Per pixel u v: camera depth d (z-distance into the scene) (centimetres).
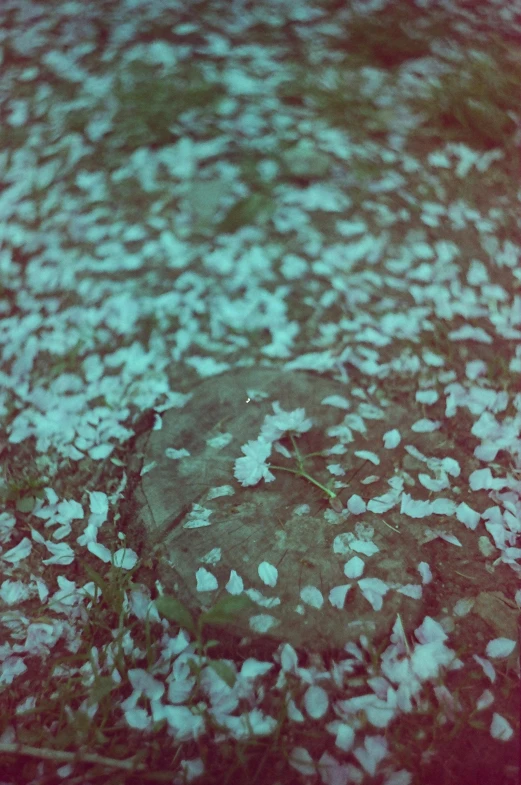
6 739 147
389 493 183
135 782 142
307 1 318
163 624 163
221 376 210
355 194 253
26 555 177
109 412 205
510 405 204
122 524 181
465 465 191
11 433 201
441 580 169
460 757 144
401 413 202
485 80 286
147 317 226
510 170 259
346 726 147
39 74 290
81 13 313
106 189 256
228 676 144
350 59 295
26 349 219
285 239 243
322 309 226
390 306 226
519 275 234
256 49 300
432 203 249
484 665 153
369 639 159
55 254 240
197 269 237
